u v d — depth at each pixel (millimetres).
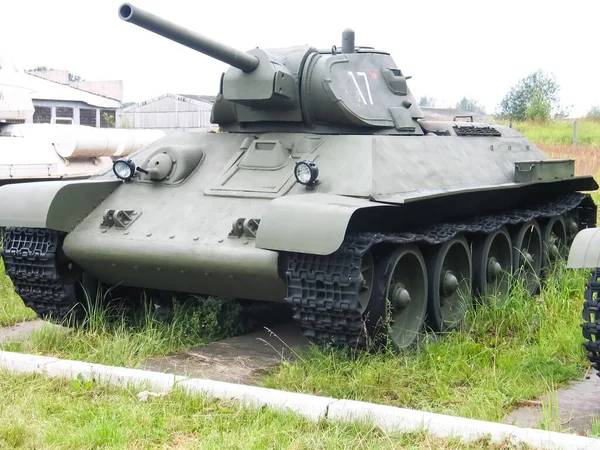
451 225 10391
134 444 6105
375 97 10945
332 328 8375
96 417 6535
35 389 7301
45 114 32875
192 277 9156
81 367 7656
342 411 6566
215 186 9727
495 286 11805
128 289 10953
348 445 6043
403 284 9578
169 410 6773
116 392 7250
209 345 9883
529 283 12945
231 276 8797
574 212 15641
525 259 12555
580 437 5883
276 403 6812
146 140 17766
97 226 9688
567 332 9414
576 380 8312
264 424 6488
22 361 7875
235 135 10672
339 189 8992
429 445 6004
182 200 9719
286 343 9969
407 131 11219
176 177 10062
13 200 9750
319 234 7844
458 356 8648
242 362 9055
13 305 11789
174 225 9312
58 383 7469
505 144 13227
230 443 6066
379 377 8062
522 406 7441
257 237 8094
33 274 9828
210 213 9320
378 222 9055
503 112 43281
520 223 12516
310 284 8219
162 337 9797
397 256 8922
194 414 6684
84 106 33844
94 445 6066
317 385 7879
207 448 5934
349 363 8367
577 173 23531
